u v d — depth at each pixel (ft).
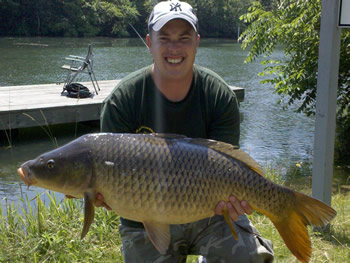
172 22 7.29
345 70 23.61
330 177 13.15
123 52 92.32
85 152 6.75
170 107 7.73
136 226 8.07
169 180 6.64
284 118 34.78
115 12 158.92
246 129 31.22
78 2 156.15
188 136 7.94
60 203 13.96
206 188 6.77
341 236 12.16
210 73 7.99
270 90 48.19
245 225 7.93
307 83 23.47
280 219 7.12
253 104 40.37
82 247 11.32
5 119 27.12
